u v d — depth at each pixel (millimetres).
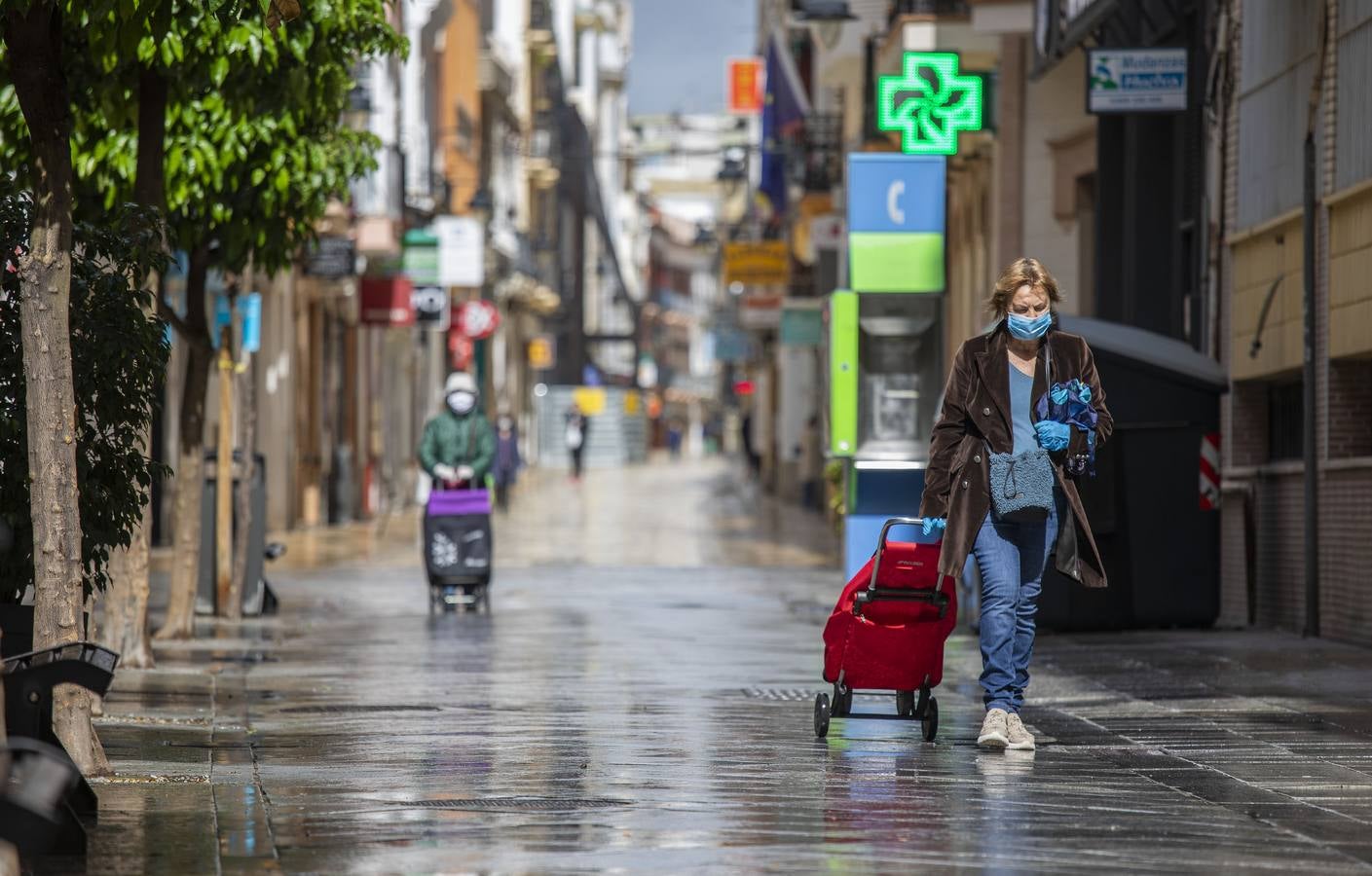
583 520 83125
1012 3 46875
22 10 15273
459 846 13133
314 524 79312
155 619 35094
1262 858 12844
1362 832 13820
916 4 53719
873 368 34938
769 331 116750
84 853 12641
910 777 16375
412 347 105875
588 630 33656
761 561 56031
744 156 101438
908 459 34688
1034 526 17812
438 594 39531
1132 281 40656
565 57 179500
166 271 19484
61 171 15875
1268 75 31578
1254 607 32156
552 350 174625
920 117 46500
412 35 95188
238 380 37562
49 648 13828
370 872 12234
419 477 102688
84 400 18531
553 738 19078
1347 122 28203
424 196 87125
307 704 22375
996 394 17578
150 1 16406
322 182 27656
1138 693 22453
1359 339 27594
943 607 18656
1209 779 16250
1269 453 32938
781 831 13734
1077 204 50531
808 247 84188
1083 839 13477
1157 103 35281
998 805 14891
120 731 19391
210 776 16250
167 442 58438
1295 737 18828
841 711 19172
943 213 34625
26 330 15789
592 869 12352
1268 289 31484
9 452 17625
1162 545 30422
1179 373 30281
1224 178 33875
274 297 71875
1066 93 50500
